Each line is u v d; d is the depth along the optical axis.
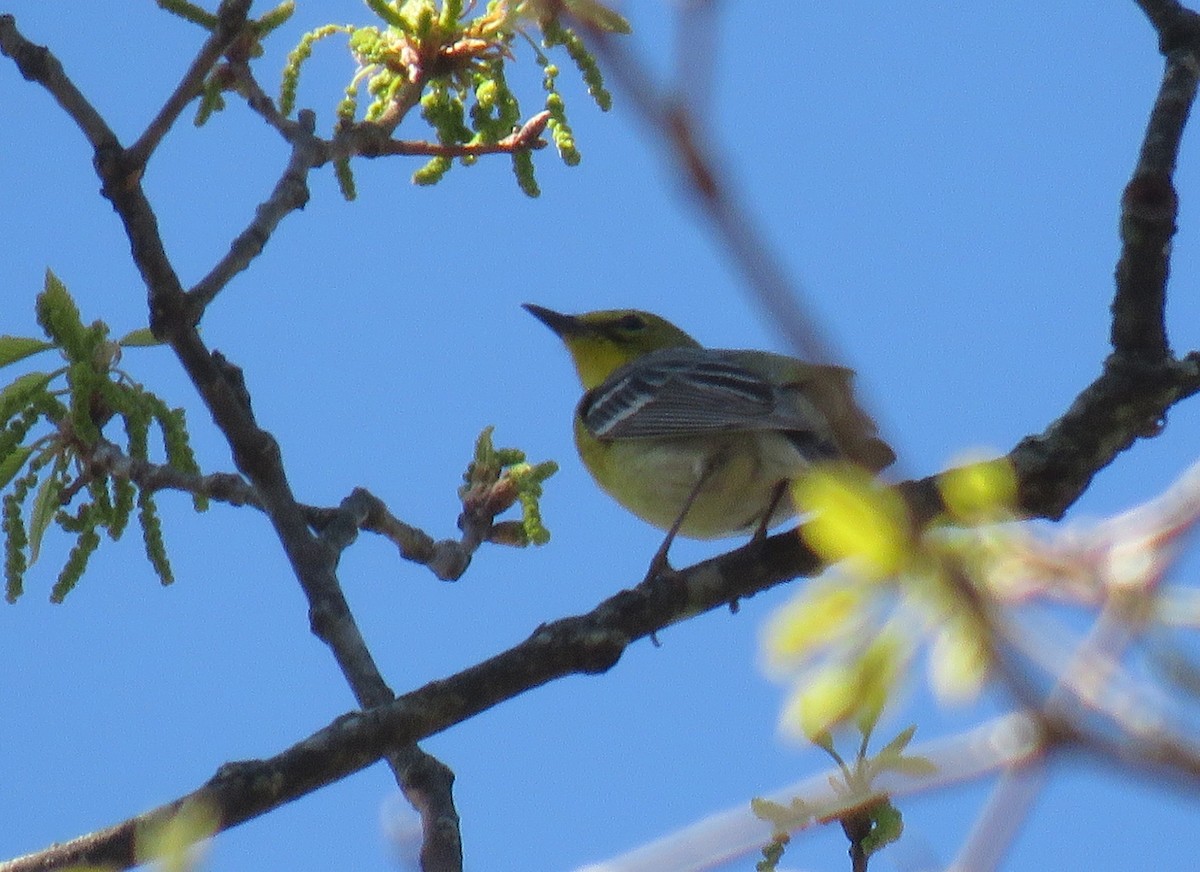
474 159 11.42
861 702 4.28
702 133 3.16
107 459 10.25
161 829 5.10
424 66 10.99
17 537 10.15
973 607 3.96
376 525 11.09
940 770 4.78
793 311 3.17
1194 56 9.67
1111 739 3.61
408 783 9.51
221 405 9.57
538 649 8.56
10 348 10.30
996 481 4.54
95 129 8.59
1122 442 9.68
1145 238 9.63
